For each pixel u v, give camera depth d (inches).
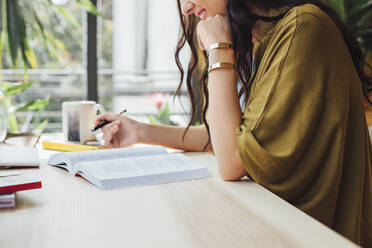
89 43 113.3
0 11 104.4
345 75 33.0
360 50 38.0
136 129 45.1
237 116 34.2
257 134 31.8
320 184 32.4
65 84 169.6
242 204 26.2
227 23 37.3
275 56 33.0
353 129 34.2
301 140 31.3
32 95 165.2
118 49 170.9
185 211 24.8
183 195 28.0
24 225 22.4
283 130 31.7
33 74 158.4
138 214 24.2
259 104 32.5
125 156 36.9
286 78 31.7
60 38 189.0
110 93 173.9
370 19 107.2
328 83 32.1
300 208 32.4
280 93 31.7
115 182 29.6
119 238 20.8
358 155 34.1
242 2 36.5
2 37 103.8
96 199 26.9
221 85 34.8
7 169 34.5
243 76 41.6
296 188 32.1
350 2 107.4
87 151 36.7
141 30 169.5
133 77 174.1
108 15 188.2
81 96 171.9
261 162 31.1
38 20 119.6
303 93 31.6
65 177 32.2
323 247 19.9
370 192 35.3
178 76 172.6
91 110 48.5
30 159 36.2
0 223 22.6
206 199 27.1
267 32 35.5
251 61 40.6
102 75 173.0
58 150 43.1
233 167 32.3
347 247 19.9
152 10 167.8
